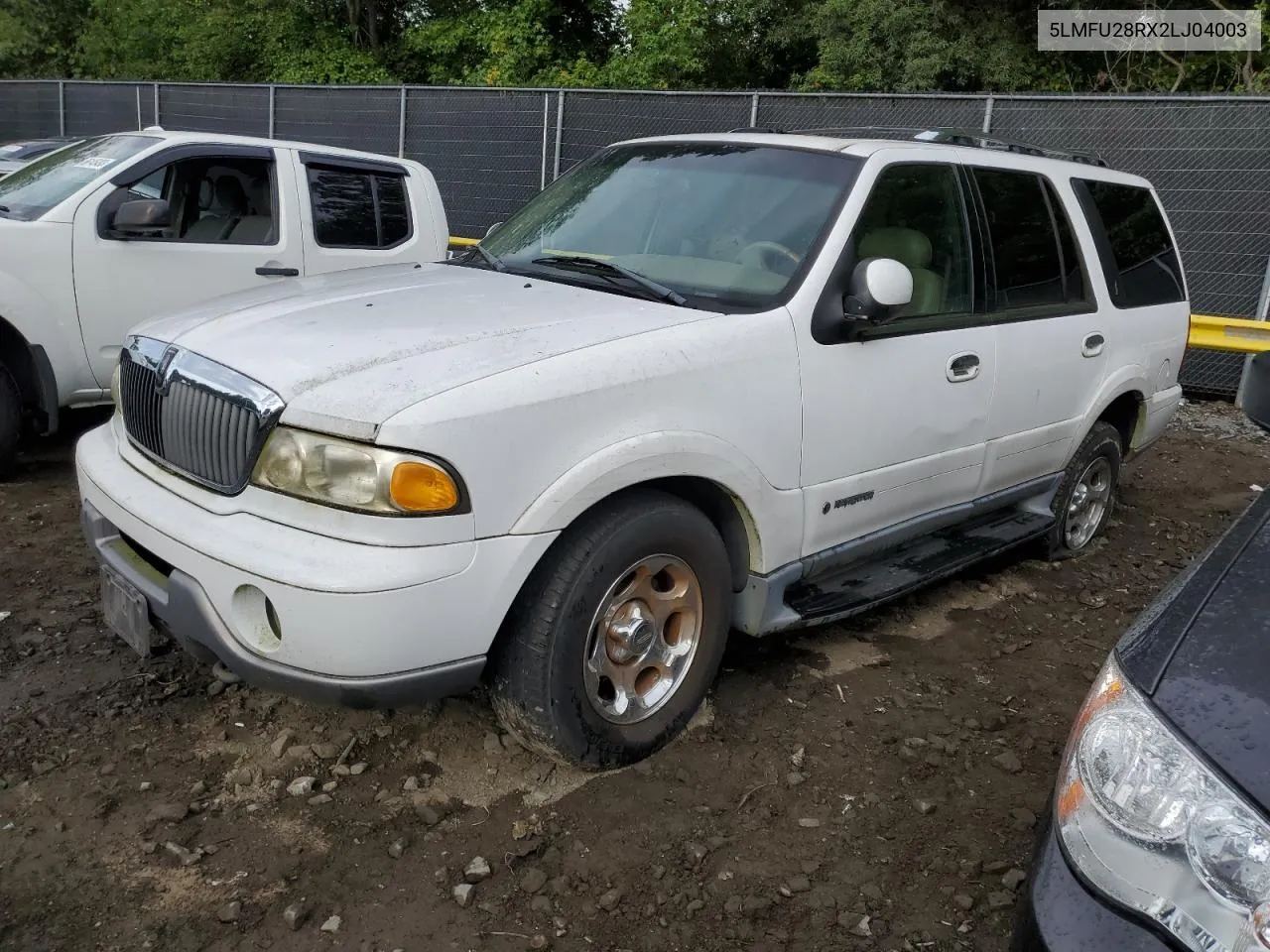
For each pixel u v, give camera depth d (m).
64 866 2.59
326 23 23.25
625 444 2.79
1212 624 1.84
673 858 2.74
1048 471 4.79
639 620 2.98
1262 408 2.20
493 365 2.65
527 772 3.05
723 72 20.16
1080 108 9.34
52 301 5.39
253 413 2.61
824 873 2.73
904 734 3.43
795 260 3.42
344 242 6.72
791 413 3.26
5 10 26.81
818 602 3.62
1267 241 8.97
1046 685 3.88
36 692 3.35
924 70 15.27
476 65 21.11
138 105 15.66
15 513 4.96
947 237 3.99
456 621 2.54
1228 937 1.50
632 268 3.58
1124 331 5.00
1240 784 1.55
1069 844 1.75
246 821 2.79
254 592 2.54
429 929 2.45
